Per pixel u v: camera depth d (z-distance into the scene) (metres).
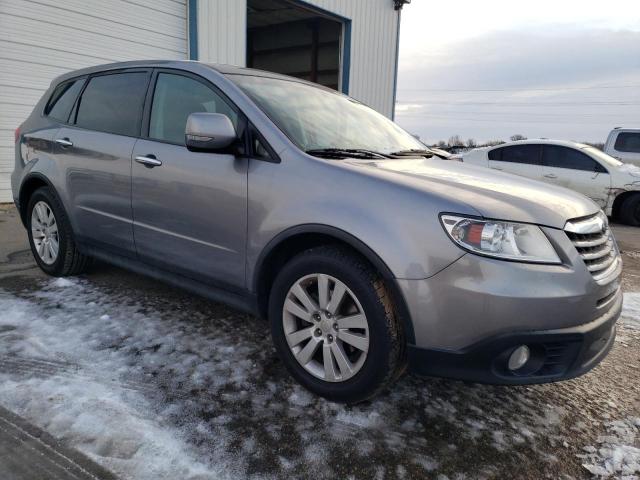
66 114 3.63
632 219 8.45
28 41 6.88
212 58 9.35
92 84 3.51
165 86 2.98
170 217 2.76
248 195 2.39
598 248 2.18
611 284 2.12
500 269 1.86
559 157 8.86
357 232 2.04
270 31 16.97
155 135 2.91
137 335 2.79
